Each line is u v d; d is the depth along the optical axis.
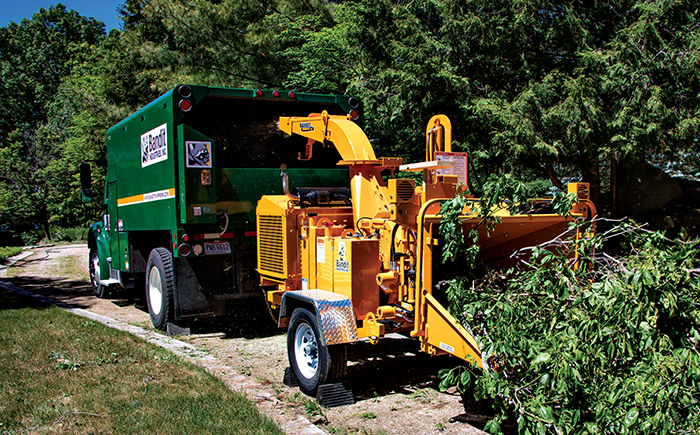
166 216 7.21
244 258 7.41
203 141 6.84
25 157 35.50
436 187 4.89
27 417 4.11
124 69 22.70
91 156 26.33
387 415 4.44
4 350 5.96
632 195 12.82
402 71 10.55
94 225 11.59
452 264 5.11
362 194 5.57
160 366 5.43
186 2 18.42
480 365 3.81
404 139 12.61
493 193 4.11
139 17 25.66
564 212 4.13
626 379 3.04
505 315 3.70
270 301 6.16
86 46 40.31
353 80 12.42
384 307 4.58
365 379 5.41
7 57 53.66
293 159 8.12
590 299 3.25
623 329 3.17
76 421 4.03
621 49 9.90
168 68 18.44
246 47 17.77
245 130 7.84
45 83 51.81
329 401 4.60
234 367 5.80
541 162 10.81
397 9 11.55
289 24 16.58
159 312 7.58
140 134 8.07
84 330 6.99
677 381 2.90
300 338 5.11
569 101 9.60
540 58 11.16
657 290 3.11
